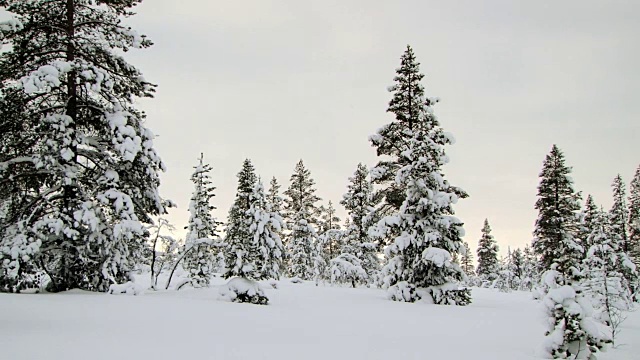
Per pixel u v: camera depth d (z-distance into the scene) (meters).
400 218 21.28
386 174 23.53
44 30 15.10
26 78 12.18
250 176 20.94
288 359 6.49
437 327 11.99
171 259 25.55
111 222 15.21
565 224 28.47
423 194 21.12
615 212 41.75
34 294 12.97
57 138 13.76
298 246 42.91
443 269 20.08
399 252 21.36
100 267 14.91
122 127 14.15
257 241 18.83
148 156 15.15
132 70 15.66
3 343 6.12
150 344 6.81
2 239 13.14
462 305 19.48
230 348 6.99
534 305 21.50
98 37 15.56
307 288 26.09
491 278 64.00
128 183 15.86
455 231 20.89
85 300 11.83
